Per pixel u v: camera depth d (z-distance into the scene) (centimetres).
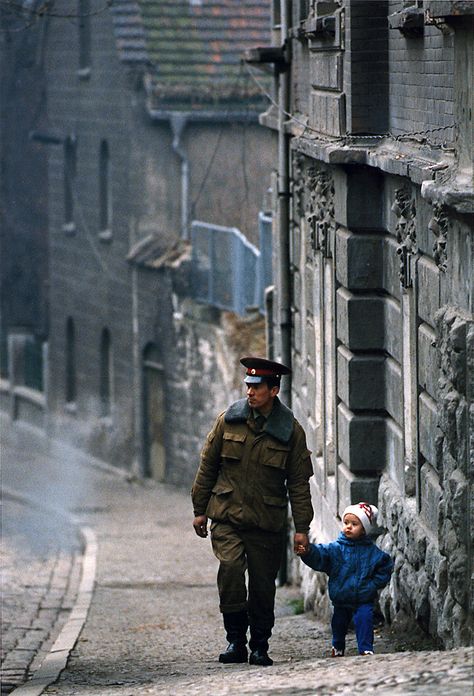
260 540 1590
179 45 5134
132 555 3466
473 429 1374
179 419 4953
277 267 2850
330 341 2242
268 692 1210
